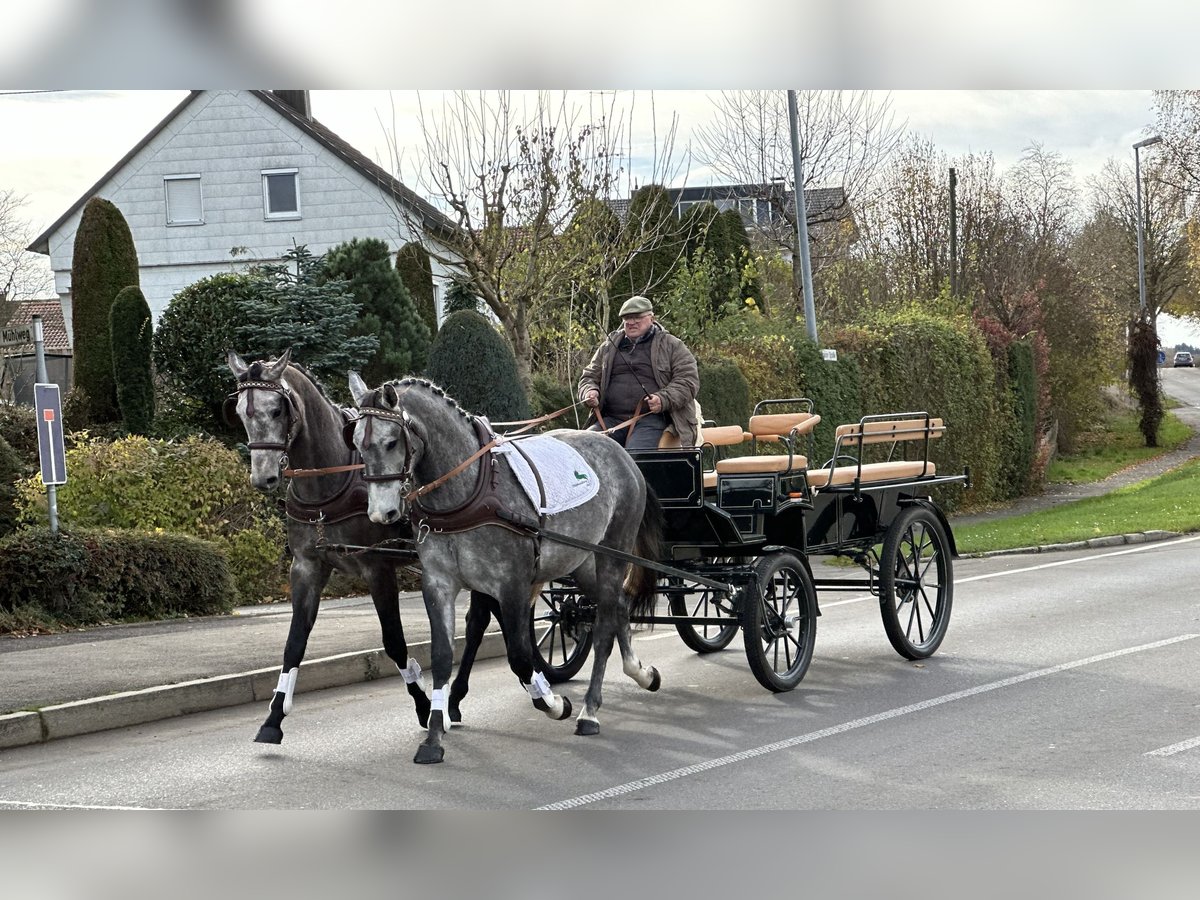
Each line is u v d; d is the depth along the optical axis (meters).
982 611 12.83
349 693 9.91
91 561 12.67
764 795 6.62
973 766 7.05
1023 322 34.62
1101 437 45.34
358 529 8.03
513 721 8.60
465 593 15.05
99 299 22.89
